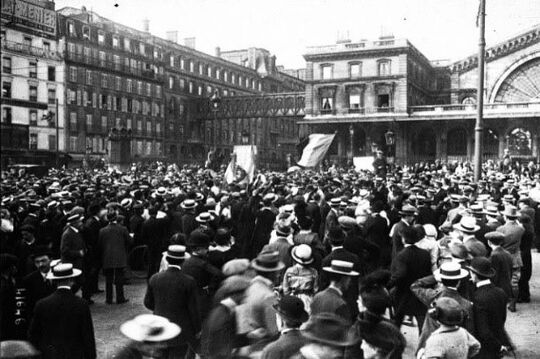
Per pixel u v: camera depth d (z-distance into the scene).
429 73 75.38
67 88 68.25
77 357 5.95
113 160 48.06
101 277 15.23
